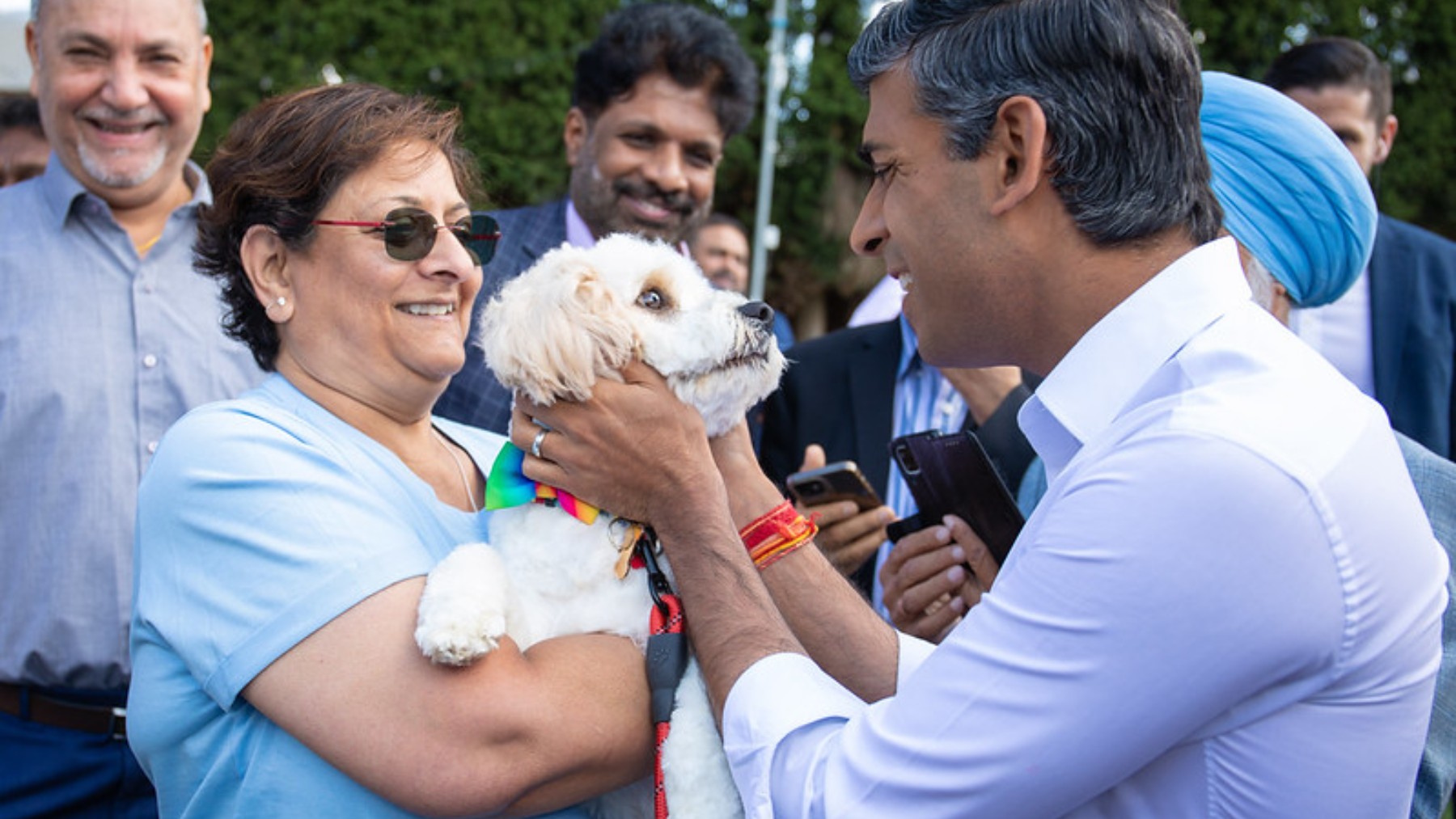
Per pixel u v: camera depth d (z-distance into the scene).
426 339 1.86
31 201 2.92
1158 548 1.19
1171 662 1.19
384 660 1.56
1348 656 1.20
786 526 1.89
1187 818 1.27
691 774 1.70
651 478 1.76
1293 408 1.24
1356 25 10.85
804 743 1.42
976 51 1.44
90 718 2.59
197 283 2.90
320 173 1.82
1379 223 3.31
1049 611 1.24
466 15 11.43
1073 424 1.44
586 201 3.48
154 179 2.98
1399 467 1.30
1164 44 1.40
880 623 1.85
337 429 1.84
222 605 1.61
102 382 2.73
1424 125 11.00
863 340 3.32
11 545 2.62
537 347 1.78
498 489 1.91
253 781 1.60
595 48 3.47
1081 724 1.21
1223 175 1.93
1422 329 3.14
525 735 1.56
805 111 11.52
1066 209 1.43
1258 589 1.17
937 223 1.50
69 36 2.85
